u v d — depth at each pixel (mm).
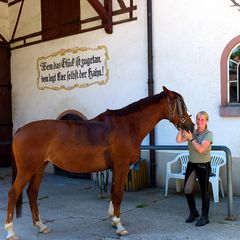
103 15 7551
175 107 4391
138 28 7246
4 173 9180
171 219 4902
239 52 6105
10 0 10117
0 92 10047
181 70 6691
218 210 5266
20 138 4078
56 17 8820
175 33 6738
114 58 7668
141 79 7242
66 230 4543
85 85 8234
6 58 10156
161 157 6996
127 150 4293
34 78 9484
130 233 4355
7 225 4039
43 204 5926
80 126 4246
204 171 4539
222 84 6195
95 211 5438
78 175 8375
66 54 8617
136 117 4418
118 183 4297
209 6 6312
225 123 6207
